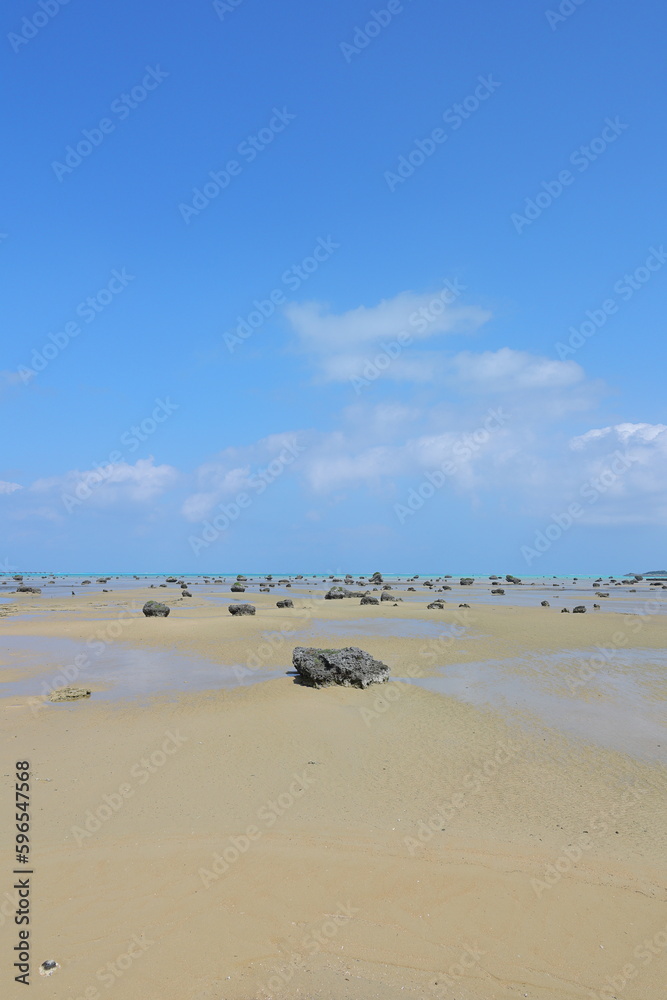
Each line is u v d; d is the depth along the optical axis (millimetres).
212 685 22594
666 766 14945
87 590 92500
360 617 46250
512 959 8070
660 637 36594
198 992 7398
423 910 9008
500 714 19172
